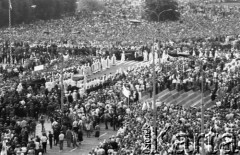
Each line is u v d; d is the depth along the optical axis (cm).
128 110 14462
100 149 11488
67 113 13750
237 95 15512
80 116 13788
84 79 17262
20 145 11869
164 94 16775
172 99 16550
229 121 12444
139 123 12619
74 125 13350
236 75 17650
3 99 14375
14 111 13912
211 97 16312
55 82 16962
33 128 13438
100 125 14725
